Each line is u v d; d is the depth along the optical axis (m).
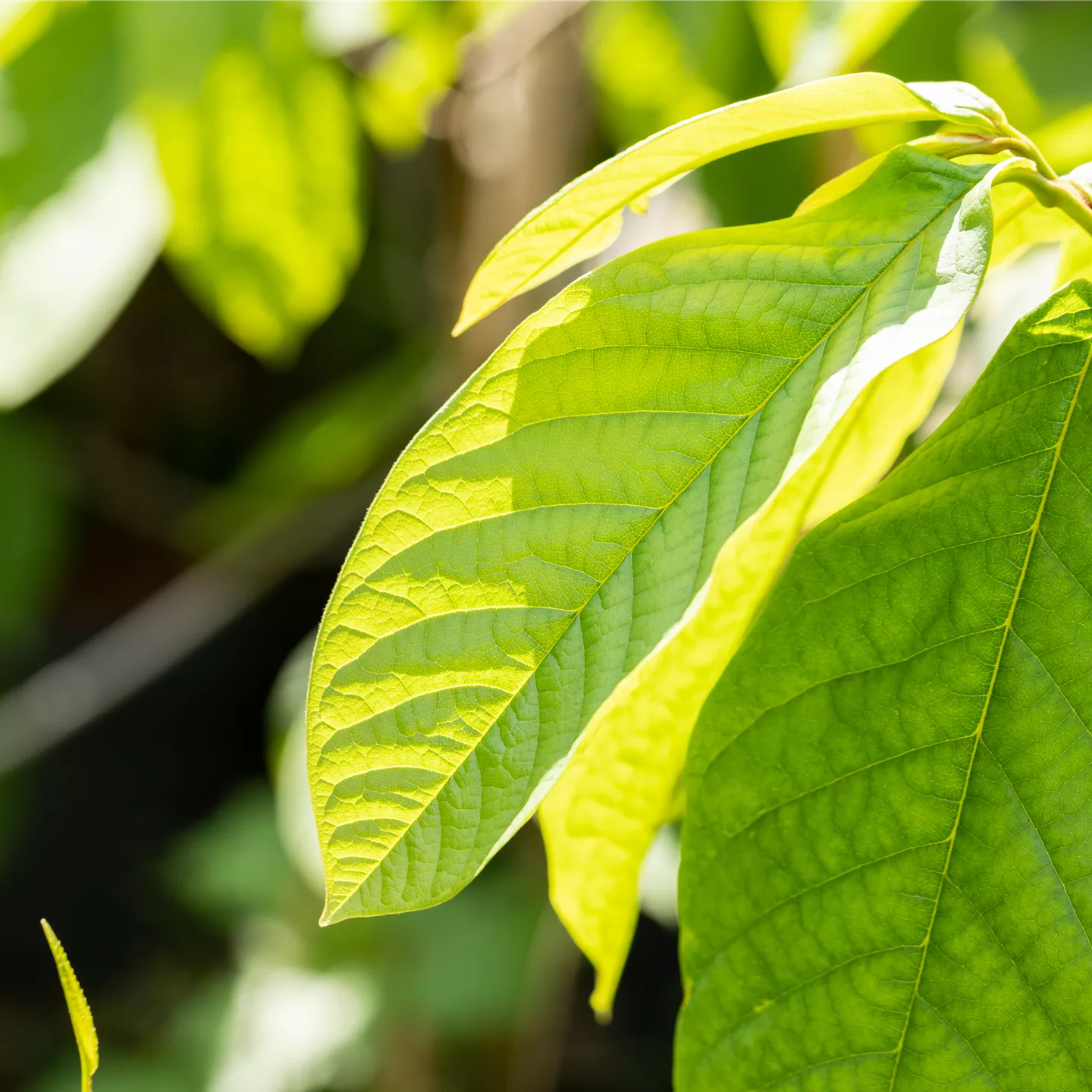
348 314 4.57
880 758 0.97
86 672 2.84
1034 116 1.66
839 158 1.69
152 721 4.87
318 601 4.92
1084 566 0.96
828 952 0.97
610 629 0.94
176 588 2.96
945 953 0.97
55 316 1.61
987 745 0.96
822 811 0.97
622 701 1.03
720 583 1.03
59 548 4.27
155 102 1.66
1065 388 0.96
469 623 0.95
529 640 0.94
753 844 0.98
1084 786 0.96
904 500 0.97
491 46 2.05
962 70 1.67
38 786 4.78
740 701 0.98
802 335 0.94
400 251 3.64
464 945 2.83
